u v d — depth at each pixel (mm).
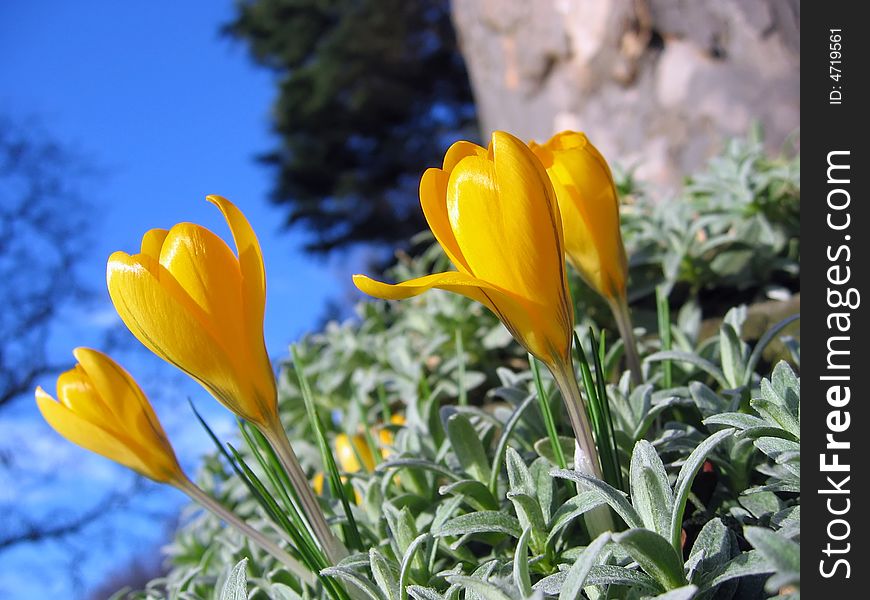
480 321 414
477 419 261
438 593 171
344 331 493
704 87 511
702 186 413
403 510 194
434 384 400
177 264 166
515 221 151
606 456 183
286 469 181
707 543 164
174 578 304
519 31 601
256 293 172
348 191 2553
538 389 199
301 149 2590
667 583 153
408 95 2605
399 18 2549
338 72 2559
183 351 166
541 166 154
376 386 433
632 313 369
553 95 585
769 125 494
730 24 500
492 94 652
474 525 181
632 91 540
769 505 186
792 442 177
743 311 265
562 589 142
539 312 159
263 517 266
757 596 164
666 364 247
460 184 152
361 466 270
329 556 184
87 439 191
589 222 211
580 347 186
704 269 364
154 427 196
